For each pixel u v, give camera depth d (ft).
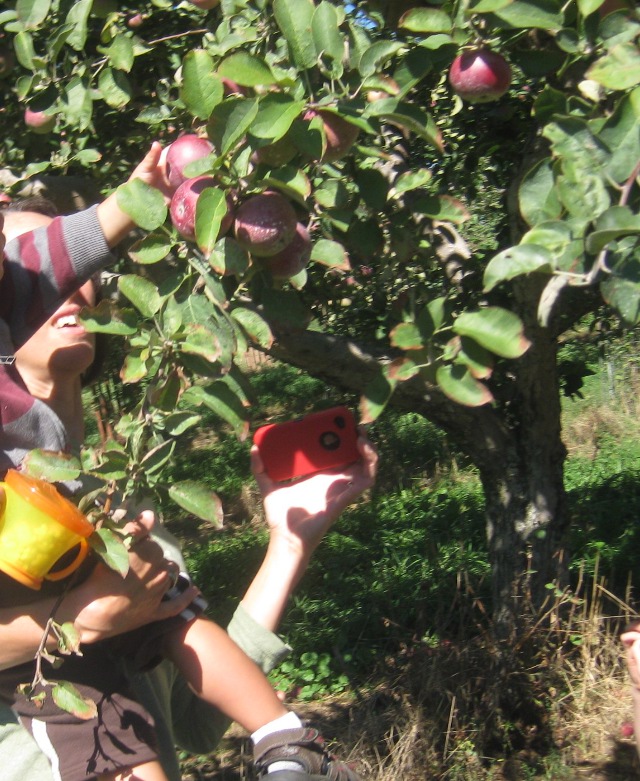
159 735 5.60
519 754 14.25
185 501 4.62
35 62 8.30
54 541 4.42
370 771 13.74
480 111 11.51
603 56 5.33
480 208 14.69
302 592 22.17
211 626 5.62
